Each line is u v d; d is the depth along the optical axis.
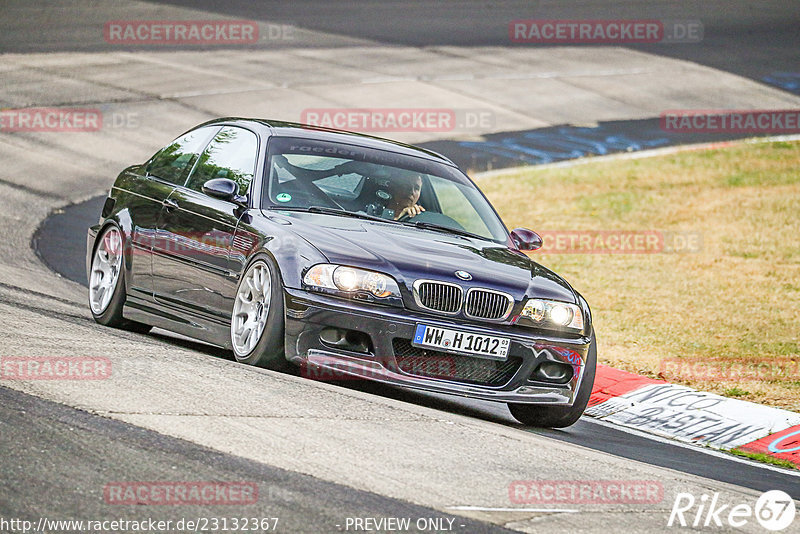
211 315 21.75
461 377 19.91
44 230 41.91
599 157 68.94
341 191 22.56
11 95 66.06
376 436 15.84
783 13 122.56
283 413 16.25
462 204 23.95
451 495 13.58
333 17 105.12
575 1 122.31
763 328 36.00
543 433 20.83
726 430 24.47
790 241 50.84
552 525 12.92
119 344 20.12
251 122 24.53
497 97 81.88
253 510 11.92
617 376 28.34
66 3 97.69
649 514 14.17
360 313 19.25
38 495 11.67
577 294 21.77
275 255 19.98
